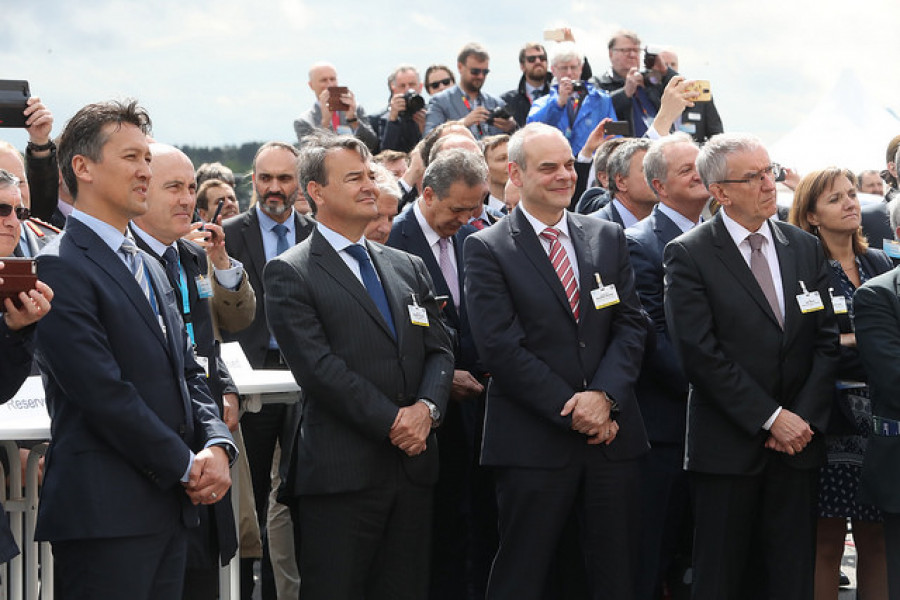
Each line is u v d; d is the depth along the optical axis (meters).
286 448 6.39
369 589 5.20
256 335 6.60
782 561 5.58
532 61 10.73
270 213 6.81
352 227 5.29
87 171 4.18
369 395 5.00
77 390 4.00
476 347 5.56
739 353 5.55
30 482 4.75
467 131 7.75
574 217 5.74
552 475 5.38
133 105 4.25
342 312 5.10
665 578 6.34
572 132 9.76
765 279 5.66
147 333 4.20
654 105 10.01
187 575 5.01
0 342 3.80
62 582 4.15
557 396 5.29
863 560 6.29
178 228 5.16
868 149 11.45
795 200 6.31
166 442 4.08
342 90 9.52
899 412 5.47
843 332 6.12
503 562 5.46
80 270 4.09
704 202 6.24
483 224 6.63
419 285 5.45
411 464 5.15
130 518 4.06
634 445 5.44
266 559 6.58
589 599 5.82
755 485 5.58
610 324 5.58
